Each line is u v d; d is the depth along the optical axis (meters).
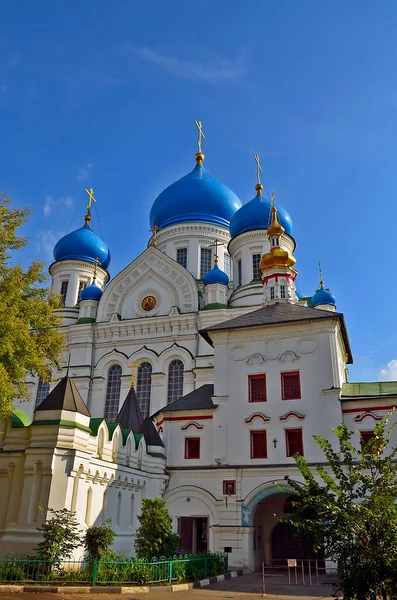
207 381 41.53
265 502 31.53
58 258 57.19
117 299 48.59
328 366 29.66
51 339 25.55
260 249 49.78
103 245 58.50
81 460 20.70
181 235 56.41
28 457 20.23
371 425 28.03
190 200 58.03
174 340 44.47
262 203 51.44
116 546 23.22
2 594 15.16
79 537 18.53
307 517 12.41
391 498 12.01
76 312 51.72
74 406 21.23
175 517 29.36
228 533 28.03
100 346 46.38
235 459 29.48
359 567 11.32
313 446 28.39
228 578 23.72
